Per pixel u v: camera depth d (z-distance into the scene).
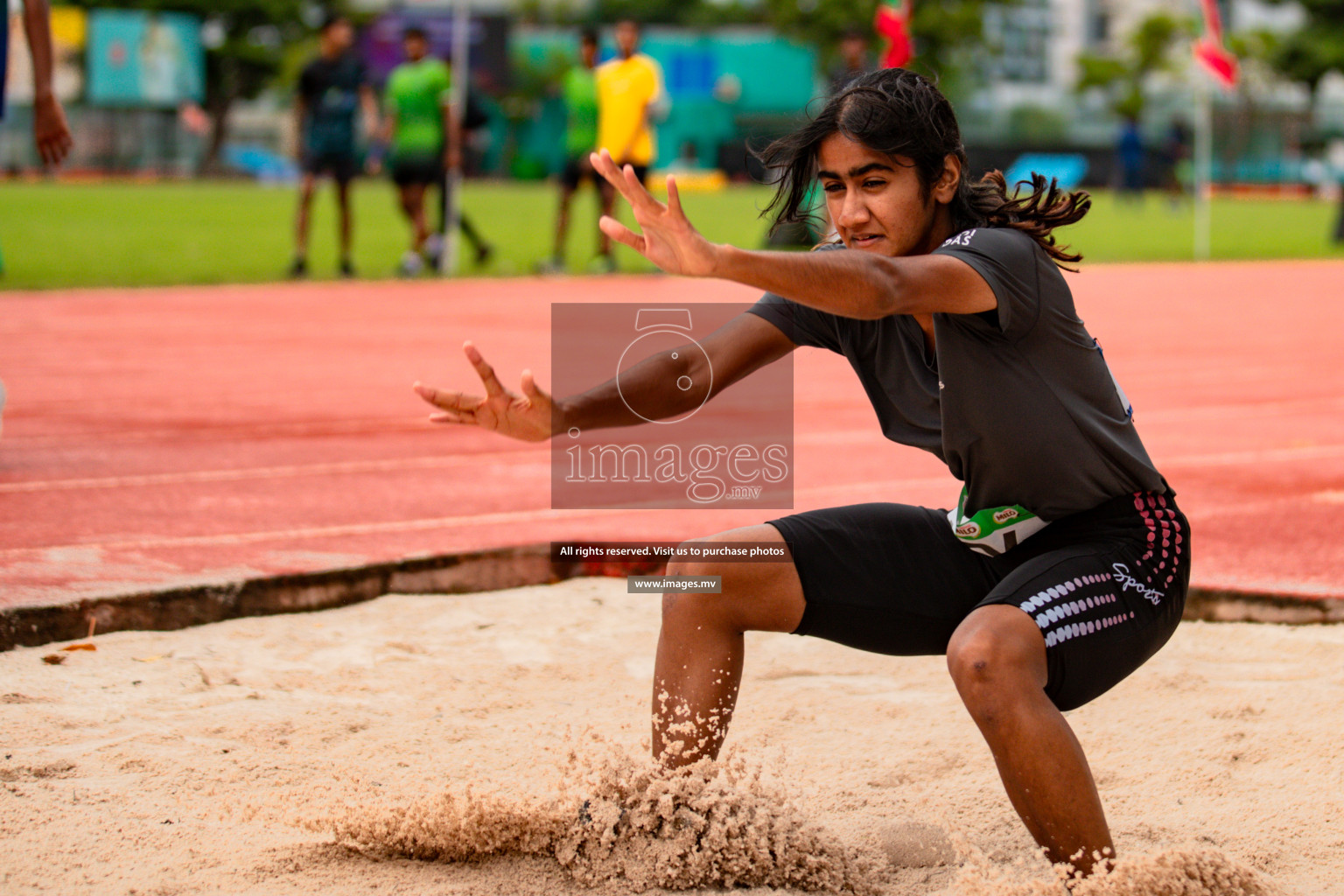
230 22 96.19
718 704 4.05
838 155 3.83
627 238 3.25
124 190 59.28
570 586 6.95
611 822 3.90
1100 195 82.06
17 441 9.75
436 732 4.96
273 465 9.16
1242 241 38.41
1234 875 3.56
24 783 4.35
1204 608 6.47
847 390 13.07
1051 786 3.48
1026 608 3.64
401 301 20.06
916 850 4.10
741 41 94.69
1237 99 102.00
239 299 20.00
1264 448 10.25
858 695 5.54
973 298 3.62
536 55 95.88
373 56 84.12
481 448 9.89
